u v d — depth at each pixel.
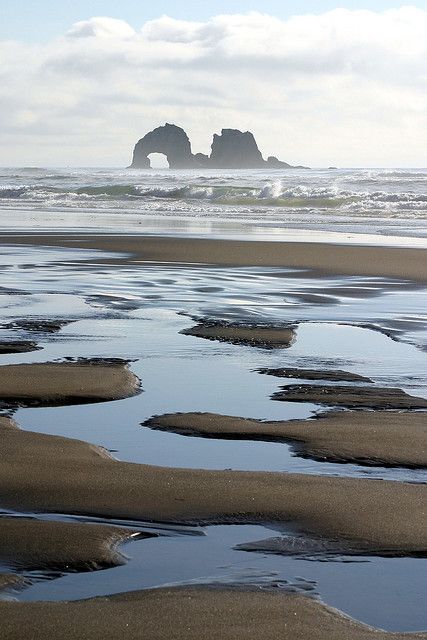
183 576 4.33
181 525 5.06
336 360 10.04
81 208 47.31
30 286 16.08
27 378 8.80
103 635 3.64
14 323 12.23
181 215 40.31
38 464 6.10
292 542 4.79
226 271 18.62
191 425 7.26
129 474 5.91
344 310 13.66
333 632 3.70
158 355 10.28
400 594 4.16
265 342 11.07
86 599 4.00
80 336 11.37
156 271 18.50
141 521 5.12
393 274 18.25
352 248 23.23
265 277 17.72
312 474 6.02
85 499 5.45
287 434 7.00
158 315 13.02
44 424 7.36
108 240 25.50
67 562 4.48
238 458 6.44
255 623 3.76
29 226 31.84
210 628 3.70
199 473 5.94
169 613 3.84
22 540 4.73
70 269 18.73
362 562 4.53
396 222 35.16
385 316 13.12
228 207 46.62
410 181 58.66
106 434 7.07
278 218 37.84
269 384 8.87
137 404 8.07
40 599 4.05
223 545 4.76
